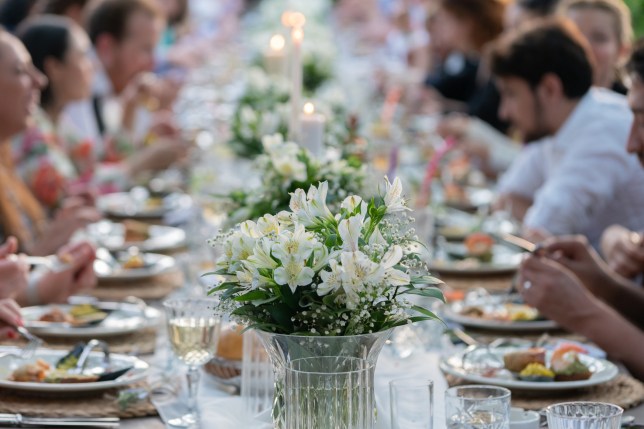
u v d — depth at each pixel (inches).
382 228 67.7
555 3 211.8
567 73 149.7
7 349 94.3
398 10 441.1
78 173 211.9
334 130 124.7
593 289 113.4
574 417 62.9
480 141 229.9
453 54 315.9
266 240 63.2
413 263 68.6
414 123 275.1
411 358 96.9
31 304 115.1
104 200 189.6
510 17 222.5
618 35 177.9
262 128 156.2
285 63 216.5
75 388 82.6
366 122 226.4
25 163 177.8
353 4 582.9
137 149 229.1
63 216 151.0
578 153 150.0
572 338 105.7
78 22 254.5
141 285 128.6
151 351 98.8
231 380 86.5
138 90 229.5
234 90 289.9
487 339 105.8
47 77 195.0
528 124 152.8
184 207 183.8
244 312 65.1
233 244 65.0
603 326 96.7
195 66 386.6
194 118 271.9
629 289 113.5
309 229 66.1
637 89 104.4
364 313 62.4
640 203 151.3
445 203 187.6
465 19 261.6
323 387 63.4
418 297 104.0
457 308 114.8
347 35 530.3
